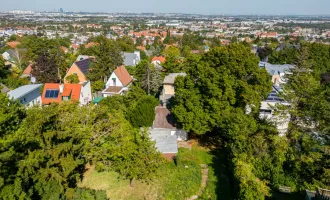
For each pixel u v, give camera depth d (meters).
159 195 20.45
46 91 38.62
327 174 19.55
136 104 32.47
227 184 22.12
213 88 25.58
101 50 51.41
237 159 21.05
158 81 44.78
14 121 17.41
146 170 20.25
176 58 53.34
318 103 24.05
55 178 15.81
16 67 58.91
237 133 23.14
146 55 88.12
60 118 20.95
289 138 25.67
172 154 24.97
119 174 23.09
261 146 21.73
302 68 34.66
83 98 41.09
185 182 21.84
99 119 24.09
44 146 16.67
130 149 20.23
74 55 76.69
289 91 25.16
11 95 30.56
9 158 13.84
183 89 27.80
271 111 29.38
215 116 26.00
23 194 13.09
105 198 17.84
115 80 47.44
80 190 17.67
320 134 24.06
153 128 29.83
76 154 19.50
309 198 17.97
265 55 78.50
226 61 26.31
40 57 49.50
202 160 26.28
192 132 31.20
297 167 20.94
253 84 27.55
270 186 20.69
